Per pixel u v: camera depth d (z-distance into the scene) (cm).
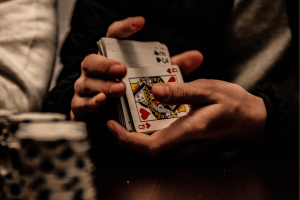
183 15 150
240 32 154
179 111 100
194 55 122
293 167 76
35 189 32
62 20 254
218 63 159
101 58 90
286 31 153
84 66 95
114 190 55
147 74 100
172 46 153
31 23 151
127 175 69
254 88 158
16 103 140
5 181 35
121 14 149
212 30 154
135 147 82
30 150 32
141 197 50
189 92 76
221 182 60
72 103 105
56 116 36
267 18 153
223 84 84
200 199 48
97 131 110
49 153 32
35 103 143
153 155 82
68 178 33
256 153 94
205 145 83
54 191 33
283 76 157
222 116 79
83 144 34
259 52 156
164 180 63
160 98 75
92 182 36
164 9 149
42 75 149
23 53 145
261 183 59
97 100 90
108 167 80
